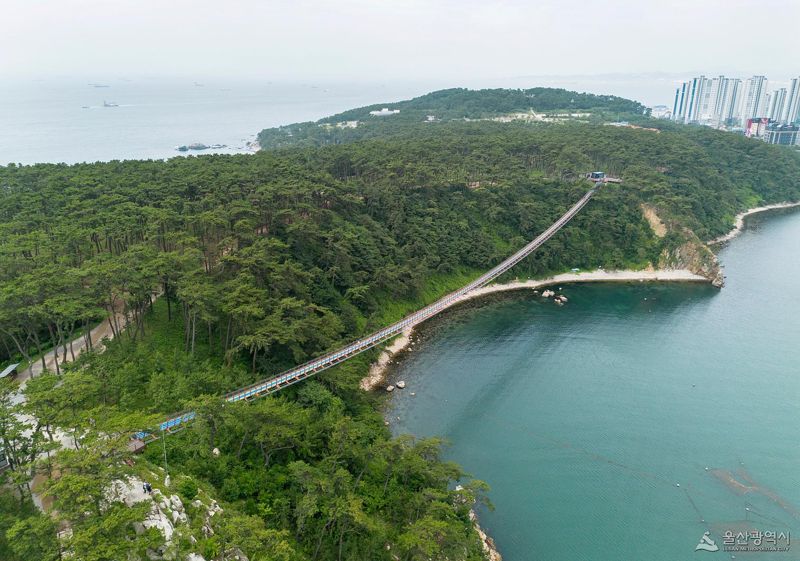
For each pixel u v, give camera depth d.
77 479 42.19
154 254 97.06
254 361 92.38
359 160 185.00
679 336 136.62
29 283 77.50
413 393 109.62
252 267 102.38
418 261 156.38
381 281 139.00
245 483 66.50
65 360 78.12
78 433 50.91
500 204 185.88
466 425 98.75
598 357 125.50
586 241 183.00
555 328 141.25
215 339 99.44
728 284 172.62
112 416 56.53
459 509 70.12
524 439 94.81
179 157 185.75
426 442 73.81
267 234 127.69
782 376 116.56
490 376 116.75
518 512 77.94
